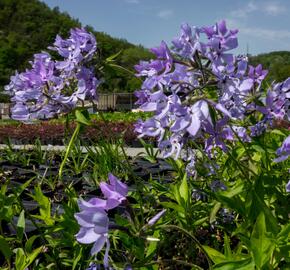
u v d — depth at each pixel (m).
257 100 2.19
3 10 106.50
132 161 5.40
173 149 1.87
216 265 1.64
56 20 108.81
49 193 4.44
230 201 1.89
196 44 1.74
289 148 1.85
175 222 2.75
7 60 89.56
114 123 12.93
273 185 2.19
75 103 2.23
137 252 1.91
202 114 1.67
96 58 2.23
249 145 2.41
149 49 1.81
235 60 1.85
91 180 4.69
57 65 2.18
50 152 7.17
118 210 3.20
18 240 2.53
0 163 6.51
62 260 2.49
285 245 1.73
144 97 2.17
